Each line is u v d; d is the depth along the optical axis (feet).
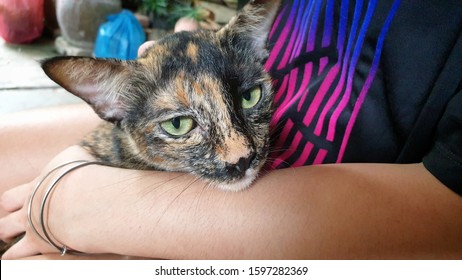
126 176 0.69
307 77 0.81
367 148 0.73
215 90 0.71
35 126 0.94
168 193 0.64
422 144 0.65
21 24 2.13
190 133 0.72
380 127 0.71
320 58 0.79
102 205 0.64
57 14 2.13
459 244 0.53
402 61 0.67
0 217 0.88
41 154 0.93
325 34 0.78
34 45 2.23
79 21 2.08
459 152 0.55
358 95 0.72
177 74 0.72
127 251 0.62
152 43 0.84
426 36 0.65
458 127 0.56
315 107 0.77
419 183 0.58
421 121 0.63
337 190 0.58
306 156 0.77
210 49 0.75
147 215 0.61
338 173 0.61
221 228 0.58
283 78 0.85
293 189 0.60
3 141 0.91
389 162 0.73
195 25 1.09
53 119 0.97
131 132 0.79
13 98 1.71
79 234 0.64
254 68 0.77
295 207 0.57
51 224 0.68
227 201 0.61
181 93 0.71
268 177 0.65
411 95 0.67
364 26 0.72
